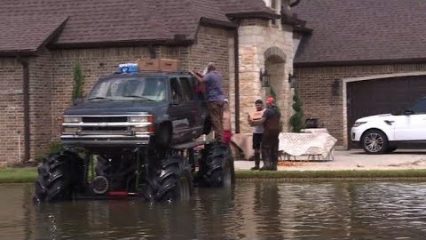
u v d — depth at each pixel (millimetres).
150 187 14664
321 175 18781
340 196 15273
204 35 24281
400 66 29344
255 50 25578
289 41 28438
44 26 24266
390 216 12438
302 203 14227
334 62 29703
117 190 15320
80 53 23969
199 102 17062
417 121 26250
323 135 23219
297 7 32500
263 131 19797
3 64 23719
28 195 16344
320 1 32625
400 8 31406
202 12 24438
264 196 15453
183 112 16000
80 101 15688
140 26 23641
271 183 18109
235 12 25516
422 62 28984
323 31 31062
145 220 12320
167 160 14906
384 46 29797
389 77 29516
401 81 29562
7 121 23781
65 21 24469
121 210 13602
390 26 30656
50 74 24219
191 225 11711
